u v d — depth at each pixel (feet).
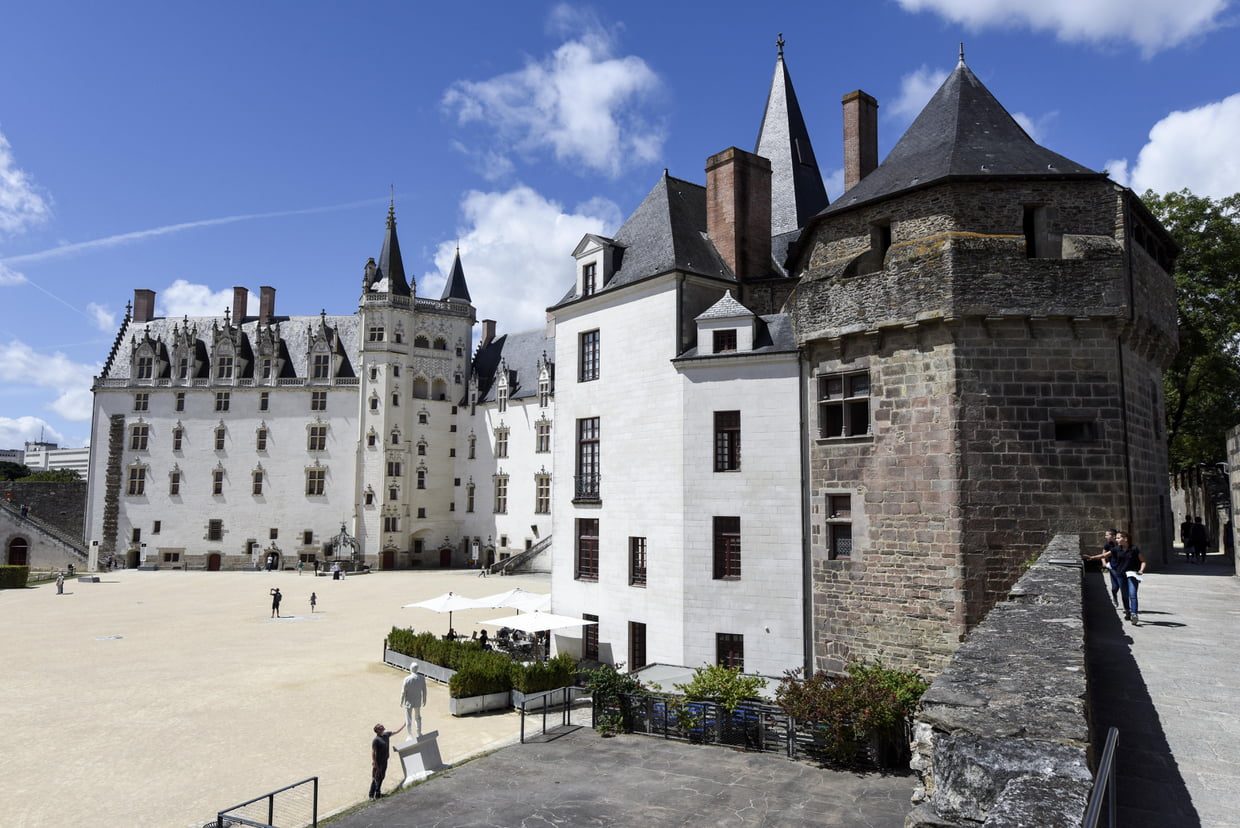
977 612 66.23
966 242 68.39
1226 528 99.55
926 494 69.72
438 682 100.01
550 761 59.16
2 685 98.07
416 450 263.49
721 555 85.61
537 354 256.11
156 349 276.21
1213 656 37.63
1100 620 46.93
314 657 116.06
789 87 119.44
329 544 256.93
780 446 82.64
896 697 55.47
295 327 282.56
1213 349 114.73
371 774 66.08
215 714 84.84
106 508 266.57
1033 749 15.39
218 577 235.81
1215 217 116.06
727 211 98.99
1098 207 68.64
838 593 76.64
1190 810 20.68
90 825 56.13
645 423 93.15
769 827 44.62
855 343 76.33
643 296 95.45
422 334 268.21
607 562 95.96
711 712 62.34
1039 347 67.77
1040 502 66.64
